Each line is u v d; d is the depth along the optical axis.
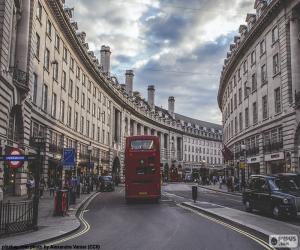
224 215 18.06
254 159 44.91
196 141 127.31
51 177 40.44
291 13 35.53
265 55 42.38
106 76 70.56
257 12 46.78
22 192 30.34
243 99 51.91
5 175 28.59
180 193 41.78
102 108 66.81
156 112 105.75
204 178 73.56
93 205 26.16
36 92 35.06
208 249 10.41
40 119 36.31
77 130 51.94
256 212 20.53
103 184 44.19
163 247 10.73
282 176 19.08
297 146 34.31
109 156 70.81
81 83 54.31
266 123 41.09
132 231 14.06
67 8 51.31
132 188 27.84
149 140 28.50
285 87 36.34
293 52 35.44
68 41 47.25
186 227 14.98
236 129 57.00
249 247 10.72
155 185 27.88
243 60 51.97
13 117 29.25
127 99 83.19
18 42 30.89
